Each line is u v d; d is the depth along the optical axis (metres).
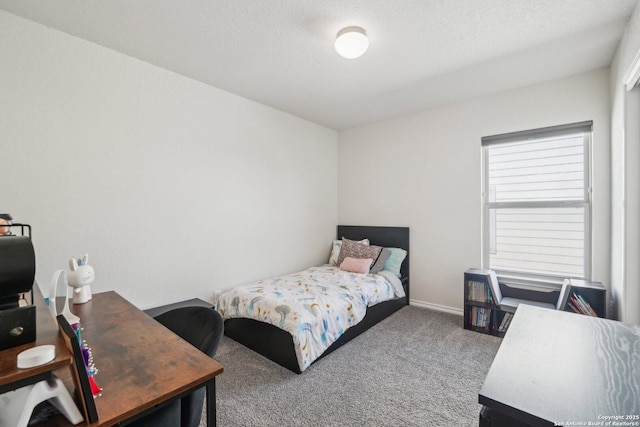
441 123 3.50
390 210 3.95
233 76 2.72
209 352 1.22
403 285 3.65
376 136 4.08
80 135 2.15
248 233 3.30
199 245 2.86
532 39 2.11
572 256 2.80
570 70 2.59
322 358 2.37
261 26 1.97
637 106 1.99
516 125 2.99
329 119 3.97
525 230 3.04
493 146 3.21
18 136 1.90
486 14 1.83
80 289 1.73
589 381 0.88
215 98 2.96
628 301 2.00
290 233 3.80
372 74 2.66
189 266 2.79
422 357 2.39
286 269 3.75
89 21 1.93
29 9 1.81
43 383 0.69
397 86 2.92
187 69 2.59
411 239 3.77
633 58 1.80
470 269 3.14
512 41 2.13
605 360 1.01
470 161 3.29
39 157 1.98
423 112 3.64
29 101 1.94
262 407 1.78
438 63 2.46
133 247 2.42
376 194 4.08
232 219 3.14
